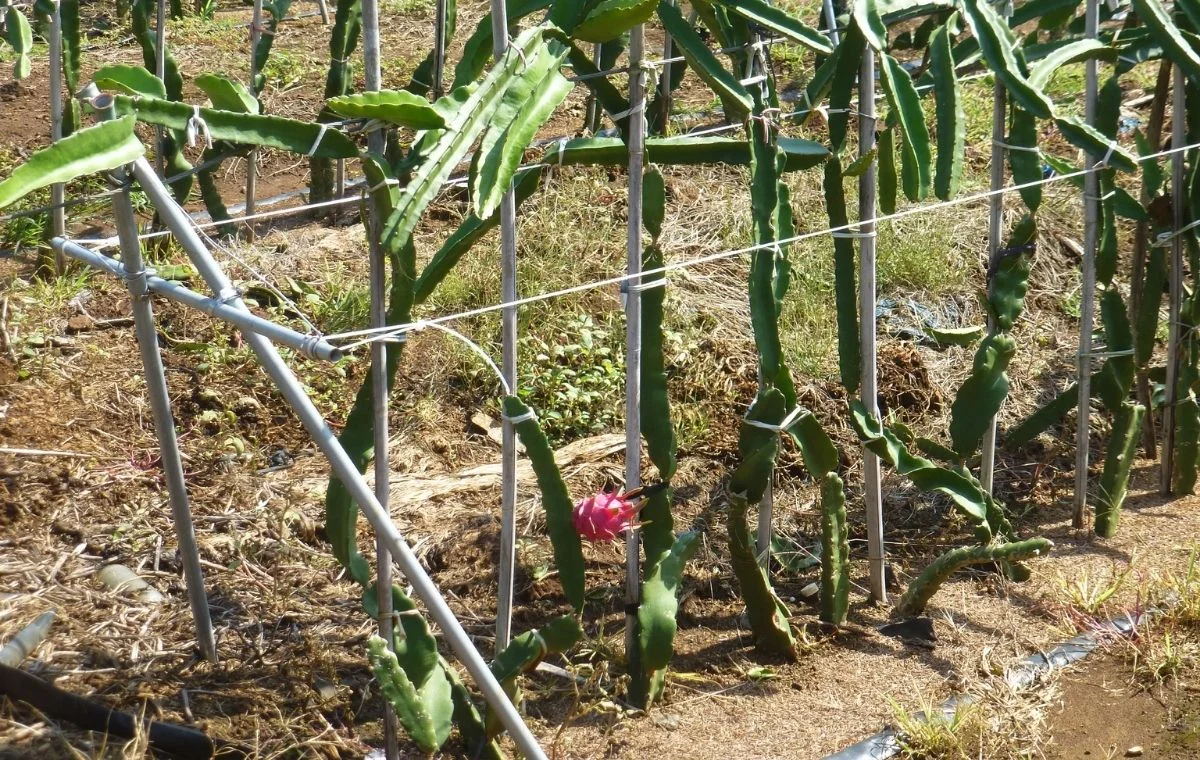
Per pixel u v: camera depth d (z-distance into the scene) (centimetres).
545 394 387
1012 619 308
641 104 239
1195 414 355
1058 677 286
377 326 221
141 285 225
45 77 619
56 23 395
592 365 399
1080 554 338
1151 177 345
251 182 458
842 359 289
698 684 281
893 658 291
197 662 266
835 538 289
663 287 254
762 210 255
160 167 359
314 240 457
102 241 239
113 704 248
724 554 330
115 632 272
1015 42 293
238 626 280
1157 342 434
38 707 233
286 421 369
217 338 389
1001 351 295
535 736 259
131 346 388
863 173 278
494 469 355
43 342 378
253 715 252
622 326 413
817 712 271
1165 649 289
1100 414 404
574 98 602
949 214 486
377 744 251
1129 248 487
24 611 273
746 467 268
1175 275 347
